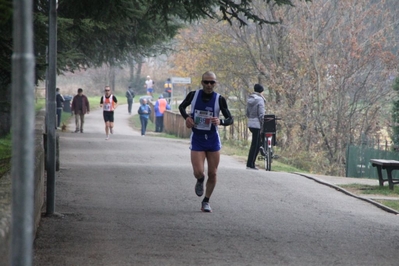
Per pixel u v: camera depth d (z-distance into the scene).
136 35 44.84
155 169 34.06
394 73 57.09
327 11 59.38
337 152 57.19
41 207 20.25
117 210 21.92
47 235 17.28
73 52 33.62
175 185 28.50
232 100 71.88
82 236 17.31
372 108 57.94
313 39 57.91
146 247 16.12
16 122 5.63
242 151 55.31
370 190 30.45
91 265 14.08
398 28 64.00
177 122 76.00
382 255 16.11
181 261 14.73
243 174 33.25
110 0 25.70
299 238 17.95
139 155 44.06
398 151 45.50
